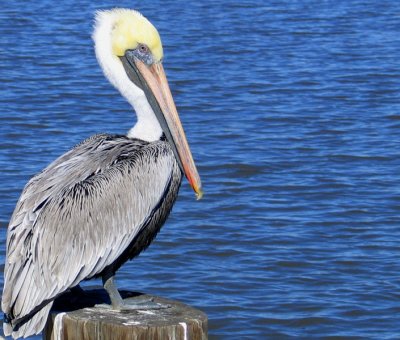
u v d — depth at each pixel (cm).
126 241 945
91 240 924
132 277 1536
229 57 3131
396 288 1516
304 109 2481
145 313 875
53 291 895
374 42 3416
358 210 1797
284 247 1644
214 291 1502
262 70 2947
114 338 839
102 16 1030
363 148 2152
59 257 903
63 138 2214
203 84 2752
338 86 2750
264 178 1953
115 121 2377
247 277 1545
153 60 1016
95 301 920
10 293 882
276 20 3822
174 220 1738
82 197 926
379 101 2580
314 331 1409
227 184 1916
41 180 932
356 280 1542
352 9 4075
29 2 4181
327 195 1870
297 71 2936
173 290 1502
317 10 4050
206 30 3591
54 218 907
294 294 1499
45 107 2469
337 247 1648
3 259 1578
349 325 1423
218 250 1630
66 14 3919
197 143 2173
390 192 1884
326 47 3319
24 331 884
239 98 2598
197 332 848
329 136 2241
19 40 3372
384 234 1700
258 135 2242
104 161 957
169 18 3850
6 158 2041
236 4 4194
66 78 2803
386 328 1419
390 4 4194
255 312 1450
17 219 903
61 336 865
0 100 2530
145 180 957
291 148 2141
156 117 1010
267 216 1767
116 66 1018
